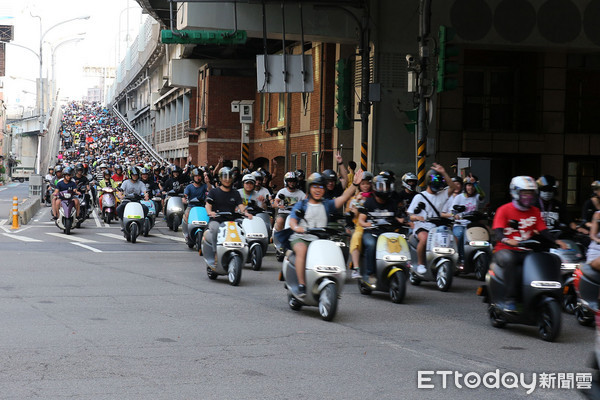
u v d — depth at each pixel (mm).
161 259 25281
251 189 25734
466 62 42656
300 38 36188
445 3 35406
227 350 11891
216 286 19281
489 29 35781
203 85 71312
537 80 42062
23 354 11211
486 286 14617
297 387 9781
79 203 35844
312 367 10906
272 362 11164
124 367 10586
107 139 140000
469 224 21969
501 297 14031
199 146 74250
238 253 19453
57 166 35750
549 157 41562
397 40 35344
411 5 35438
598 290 14258
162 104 104062
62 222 34625
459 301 17938
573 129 42500
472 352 12258
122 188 33000
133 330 13258
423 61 27688
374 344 12664
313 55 48656
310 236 15375
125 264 23625
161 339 12570
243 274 21953
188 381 9945
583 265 14578
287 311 15844
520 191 13664
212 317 14820
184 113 83938
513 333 14094
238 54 68000
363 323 14688
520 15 36000
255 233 22766
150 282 19656
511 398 9594
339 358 11539
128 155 111500
